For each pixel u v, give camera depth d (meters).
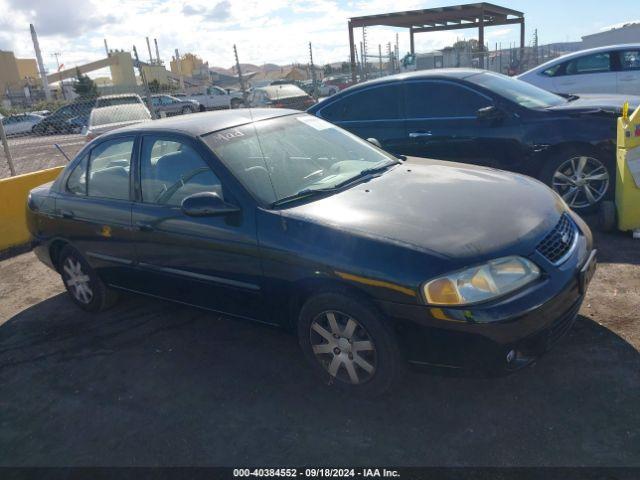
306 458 2.76
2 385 3.81
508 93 5.95
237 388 3.43
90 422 3.28
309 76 39.19
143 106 14.03
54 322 4.77
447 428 2.85
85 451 3.03
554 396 2.99
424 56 19.94
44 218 4.81
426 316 2.73
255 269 3.32
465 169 3.99
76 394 3.59
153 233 3.84
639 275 4.29
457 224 2.98
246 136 3.87
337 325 3.07
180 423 3.15
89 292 4.76
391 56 17.53
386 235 2.92
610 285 4.18
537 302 2.75
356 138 4.48
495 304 2.68
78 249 4.58
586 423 2.76
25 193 7.42
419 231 2.93
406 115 6.38
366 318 2.91
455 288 2.68
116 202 4.14
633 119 4.79
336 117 6.86
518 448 2.65
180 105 25.95
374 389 3.04
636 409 2.81
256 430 3.02
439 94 6.20
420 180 3.67
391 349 2.89
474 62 18.91
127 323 4.55
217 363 3.75
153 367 3.80
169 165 3.83
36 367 4.01
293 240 3.12
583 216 5.66
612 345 3.38
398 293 2.77
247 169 3.56
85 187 4.48
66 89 45.81
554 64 10.79
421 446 2.75
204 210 3.31
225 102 29.78
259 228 3.26
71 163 4.71
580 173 5.54
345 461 2.71
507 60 20.77
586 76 10.43
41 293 5.56
